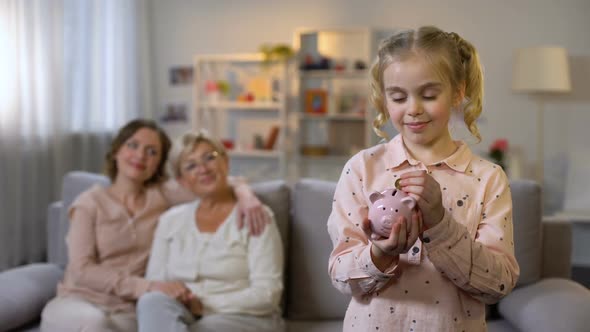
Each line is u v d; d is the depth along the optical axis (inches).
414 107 38.9
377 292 42.3
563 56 172.9
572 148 188.1
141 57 212.4
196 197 90.7
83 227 84.8
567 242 87.1
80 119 186.5
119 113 203.6
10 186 157.9
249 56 202.5
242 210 80.8
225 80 217.2
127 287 79.8
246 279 79.5
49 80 170.2
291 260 85.0
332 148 208.5
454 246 37.7
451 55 39.7
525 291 78.8
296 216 85.5
